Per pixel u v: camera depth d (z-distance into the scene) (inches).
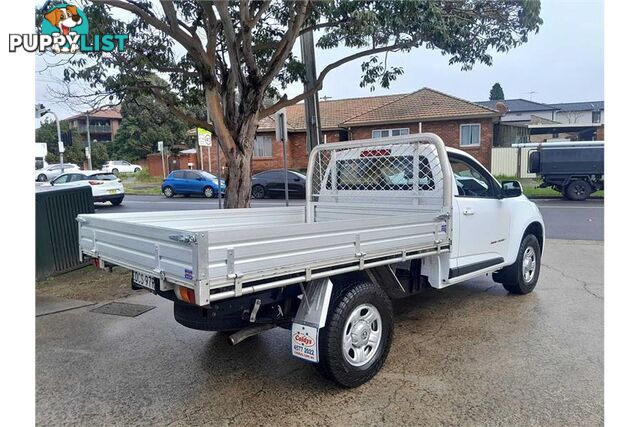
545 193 767.7
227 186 289.7
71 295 246.1
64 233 293.9
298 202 745.0
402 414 122.6
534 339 172.2
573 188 689.0
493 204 201.5
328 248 124.3
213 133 307.6
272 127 1074.7
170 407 129.0
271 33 336.8
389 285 161.2
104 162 1782.7
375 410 125.0
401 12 274.2
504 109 1079.0
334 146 205.3
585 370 145.5
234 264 104.7
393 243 143.0
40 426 119.6
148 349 171.8
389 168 189.0
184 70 309.6
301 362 158.7
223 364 157.6
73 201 300.7
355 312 137.6
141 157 1704.0
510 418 119.3
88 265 309.4
